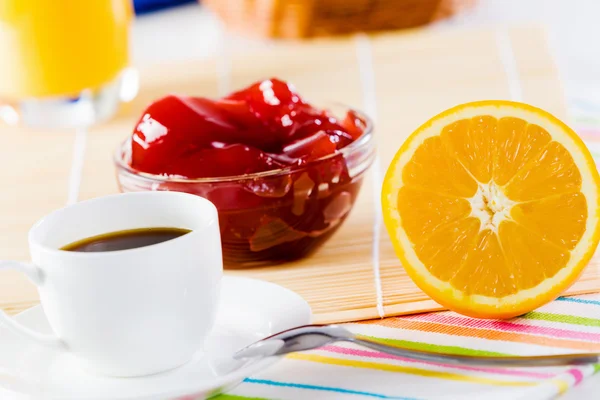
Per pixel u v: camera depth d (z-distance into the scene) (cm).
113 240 56
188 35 129
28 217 72
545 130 58
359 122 67
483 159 58
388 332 57
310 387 53
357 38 102
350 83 88
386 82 88
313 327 53
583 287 59
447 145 58
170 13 151
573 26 124
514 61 88
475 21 129
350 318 58
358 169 63
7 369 54
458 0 108
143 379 54
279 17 103
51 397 51
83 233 56
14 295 63
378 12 102
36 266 53
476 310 57
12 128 86
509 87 84
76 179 76
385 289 61
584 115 82
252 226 62
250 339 56
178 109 63
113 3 84
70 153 81
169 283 53
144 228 57
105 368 54
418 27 106
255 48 106
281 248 63
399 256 58
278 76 92
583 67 105
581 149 58
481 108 58
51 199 74
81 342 53
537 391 51
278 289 58
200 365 55
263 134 64
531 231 57
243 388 54
